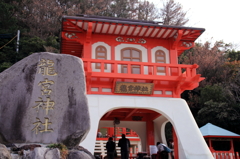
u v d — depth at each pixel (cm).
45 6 3984
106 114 1725
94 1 4409
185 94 3512
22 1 3950
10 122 723
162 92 1484
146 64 1438
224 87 3102
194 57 3762
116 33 1556
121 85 1399
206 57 3684
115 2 4588
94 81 1409
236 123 2644
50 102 753
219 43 4225
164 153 1360
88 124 742
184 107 1426
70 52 1838
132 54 1562
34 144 692
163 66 1455
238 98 2762
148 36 1591
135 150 2678
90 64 1386
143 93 1441
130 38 1588
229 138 1933
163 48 1608
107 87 1430
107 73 1374
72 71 801
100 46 1537
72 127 734
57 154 657
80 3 4288
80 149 732
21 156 642
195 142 1342
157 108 1397
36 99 752
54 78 783
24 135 713
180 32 1499
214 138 1922
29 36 3616
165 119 1694
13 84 765
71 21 1409
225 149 2411
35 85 770
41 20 3941
